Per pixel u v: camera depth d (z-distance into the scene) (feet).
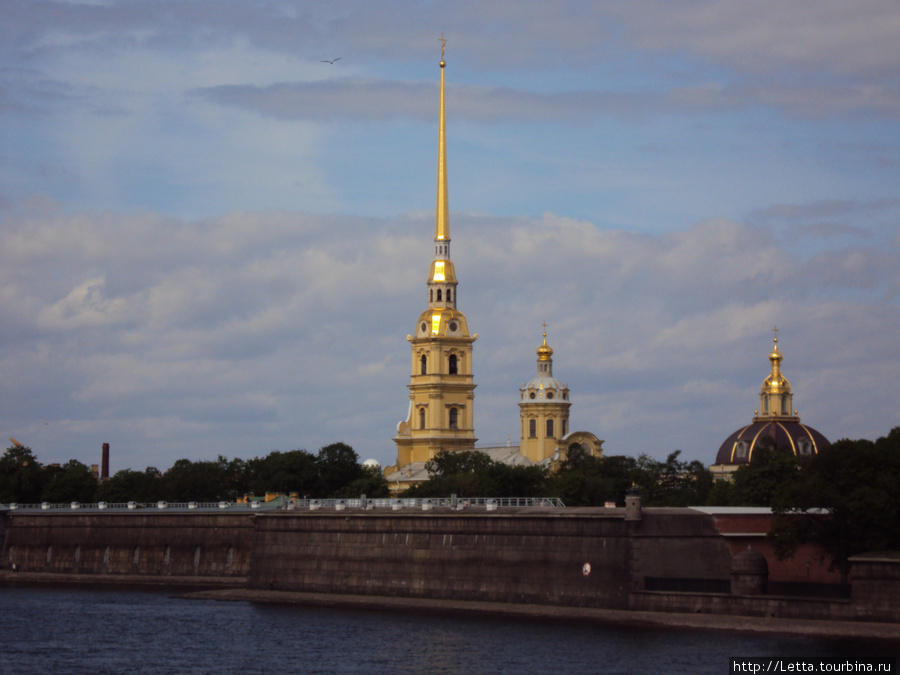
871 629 544.21
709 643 550.36
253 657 565.12
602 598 632.38
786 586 595.88
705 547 626.64
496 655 547.49
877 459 599.16
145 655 576.61
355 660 552.00
